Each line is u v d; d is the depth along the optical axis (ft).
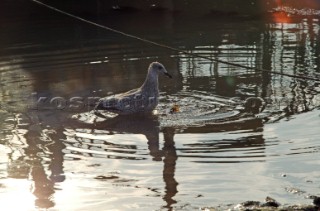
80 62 55.06
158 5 79.92
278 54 55.62
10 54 58.13
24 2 83.30
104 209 28.14
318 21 69.15
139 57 56.34
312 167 32.07
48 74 51.60
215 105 43.21
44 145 36.19
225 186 30.17
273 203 27.73
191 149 35.01
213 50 57.67
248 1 80.12
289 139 36.04
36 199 29.22
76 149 35.47
